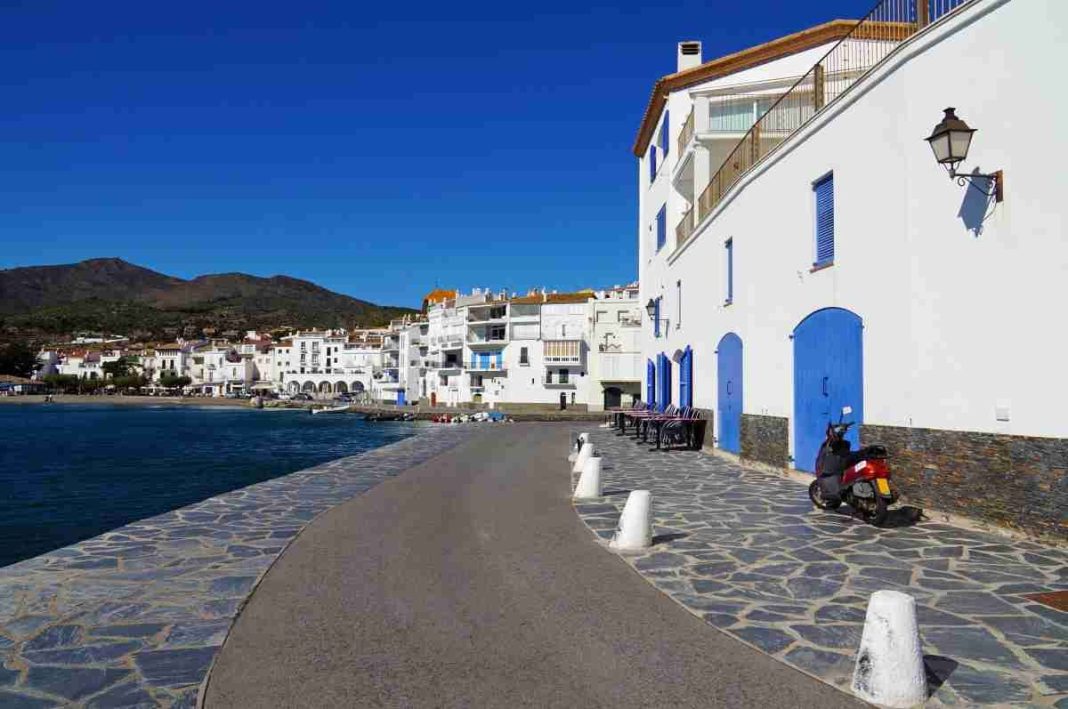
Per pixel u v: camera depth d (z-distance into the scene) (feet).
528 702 13.71
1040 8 26.32
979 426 28.55
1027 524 26.48
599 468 40.04
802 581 21.91
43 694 13.97
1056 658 15.55
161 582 22.09
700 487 42.83
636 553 26.03
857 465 31.04
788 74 83.97
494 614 19.04
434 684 14.56
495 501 38.63
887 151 34.24
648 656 16.02
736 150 59.82
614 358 222.89
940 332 30.66
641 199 111.96
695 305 70.18
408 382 343.67
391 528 30.94
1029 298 26.50
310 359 476.95
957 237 29.78
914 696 13.47
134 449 145.59
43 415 320.29
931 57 31.22
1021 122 26.94
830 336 39.96
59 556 25.55
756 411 50.83
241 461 120.47
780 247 46.26
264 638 17.22
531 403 264.93
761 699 13.79
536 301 269.44
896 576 22.26
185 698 13.85
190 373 565.94
